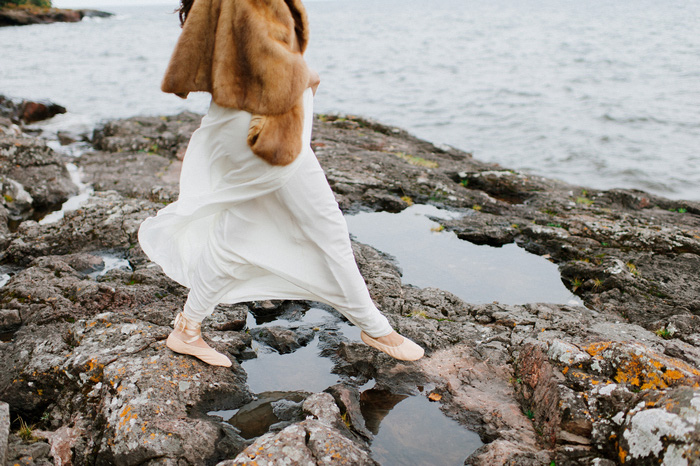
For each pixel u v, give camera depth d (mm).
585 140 14102
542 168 11922
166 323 3490
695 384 2256
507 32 62438
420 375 3070
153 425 2449
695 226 5648
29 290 3758
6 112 12031
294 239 2602
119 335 3064
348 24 93562
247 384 3016
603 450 2188
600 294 4180
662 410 1998
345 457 2258
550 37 52344
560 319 3609
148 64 31047
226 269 2617
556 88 22953
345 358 3232
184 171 2598
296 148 2312
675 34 49219
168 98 18703
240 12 2174
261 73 2182
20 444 2438
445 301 3949
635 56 33656
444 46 46812
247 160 2365
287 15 2229
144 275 4039
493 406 2785
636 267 4531
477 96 21578
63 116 13070
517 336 3381
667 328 3496
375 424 2719
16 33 59688
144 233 2715
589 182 11008
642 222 5457
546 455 2277
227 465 2215
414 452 2535
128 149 8453
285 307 3953
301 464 2203
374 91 23406
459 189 6551
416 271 4652
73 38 54344
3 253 4828
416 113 18422
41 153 6848
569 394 2393
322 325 3711
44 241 4930
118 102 17703
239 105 2268
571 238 5121
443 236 5379
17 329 3551
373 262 4543
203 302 2744
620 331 3332
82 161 7887
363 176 6633
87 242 4969
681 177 11148
